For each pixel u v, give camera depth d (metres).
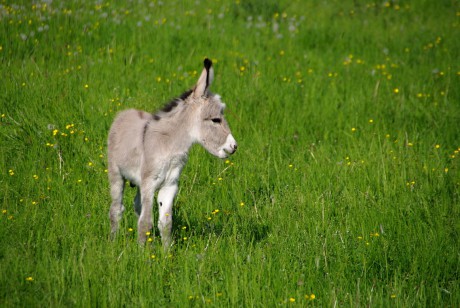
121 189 16.03
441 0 42.66
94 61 26.61
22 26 28.56
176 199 17.94
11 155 19.09
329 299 13.39
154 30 30.94
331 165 20.67
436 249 15.38
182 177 19.11
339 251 15.36
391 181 19.36
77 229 15.46
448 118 24.64
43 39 27.86
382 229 16.03
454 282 14.34
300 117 24.14
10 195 17.03
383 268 15.06
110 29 30.11
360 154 21.45
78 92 23.19
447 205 18.14
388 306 13.21
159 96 23.94
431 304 13.61
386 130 23.73
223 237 16.17
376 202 18.12
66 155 19.30
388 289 14.00
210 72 15.18
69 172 18.53
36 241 14.72
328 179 19.30
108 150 16.17
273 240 16.00
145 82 25.20
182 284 13.52
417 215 17.34
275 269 14.60
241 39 32.31
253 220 17.11
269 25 35.66
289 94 26.02
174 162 15.27
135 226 16.45
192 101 15.30
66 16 29.78
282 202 17.97
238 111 23.92
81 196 17.34
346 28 36.38
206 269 14.26
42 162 18.84
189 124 15.29
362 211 17.45
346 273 14.73
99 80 24.56
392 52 33.34
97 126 21.05
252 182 19.30
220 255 14.84
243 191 18.75
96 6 32.50
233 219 16.75
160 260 14.45
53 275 13.12
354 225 16.73
